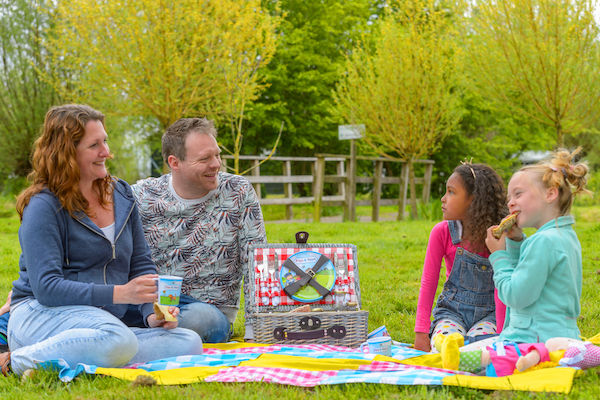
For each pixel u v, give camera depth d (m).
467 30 14.03
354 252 4.12
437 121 15.72
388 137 15.46
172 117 12.72
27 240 3.12
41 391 2.84
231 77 11.45
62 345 3.03
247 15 11.61
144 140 20.44
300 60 22.98
